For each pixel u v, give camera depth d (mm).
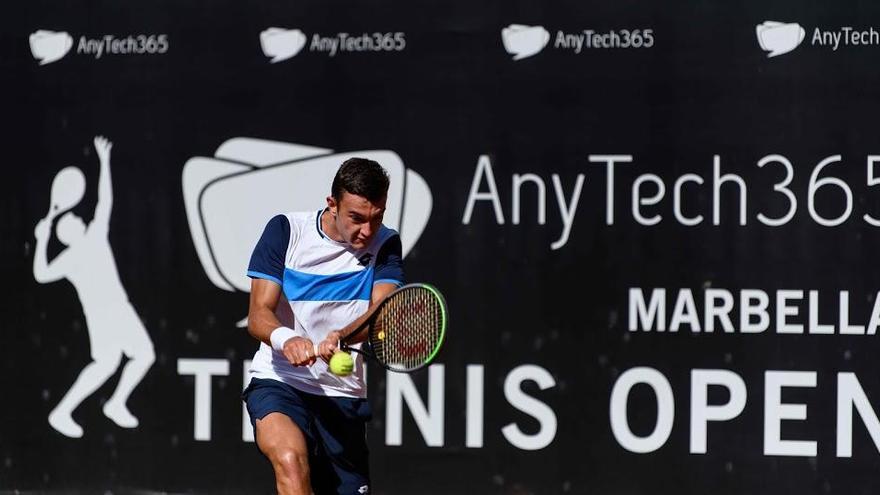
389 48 21688
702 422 20984
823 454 20719
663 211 21031
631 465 21156
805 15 20656
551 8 21266
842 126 20609
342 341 14484
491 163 21453
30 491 22406
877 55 20516
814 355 20719
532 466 21406
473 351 21516
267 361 15602
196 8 22125
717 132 20891
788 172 20719
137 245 22344
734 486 20906
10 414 22484
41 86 22406
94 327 22406
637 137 21078
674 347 21047
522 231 21406
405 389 21703
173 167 22250
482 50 21469
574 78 21234
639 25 21062
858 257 20594
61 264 22531
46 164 22406
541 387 21375
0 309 22469
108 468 22359
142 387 22328
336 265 15172
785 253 20750
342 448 15688
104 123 22359
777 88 20734
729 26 20844
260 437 14836
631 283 21125
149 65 22250
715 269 20922
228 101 22094
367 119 21750
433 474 21625
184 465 22234
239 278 22156
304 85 21906
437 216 21609
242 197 22094
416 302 14391
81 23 22359
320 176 21891
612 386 21188
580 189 21234
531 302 21391
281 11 21922
